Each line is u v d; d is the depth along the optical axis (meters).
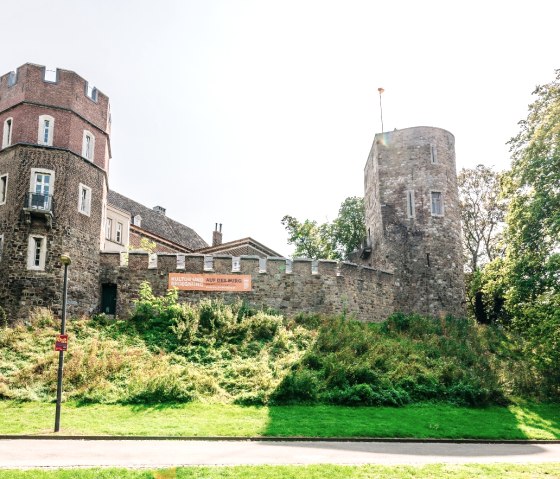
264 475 9.88
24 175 24.69
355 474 10.10
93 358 19.19
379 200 34.53
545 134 24.23
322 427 15.03
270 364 20.55
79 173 25.97
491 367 23.28
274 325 23.94
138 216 42.00
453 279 33.00
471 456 12.65
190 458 11.34
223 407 16.95
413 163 34.47
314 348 22.25
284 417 16.00
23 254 24.00
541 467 11.27
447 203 34.06
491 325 32.00
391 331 26.45
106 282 26.16
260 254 36.50
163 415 15.65
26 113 25.31
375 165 35.66
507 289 26.11
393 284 32.16
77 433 13.50
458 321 30.22
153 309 24.70
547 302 23.38
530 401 20.67
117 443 12.77
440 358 23.02
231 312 24.56
